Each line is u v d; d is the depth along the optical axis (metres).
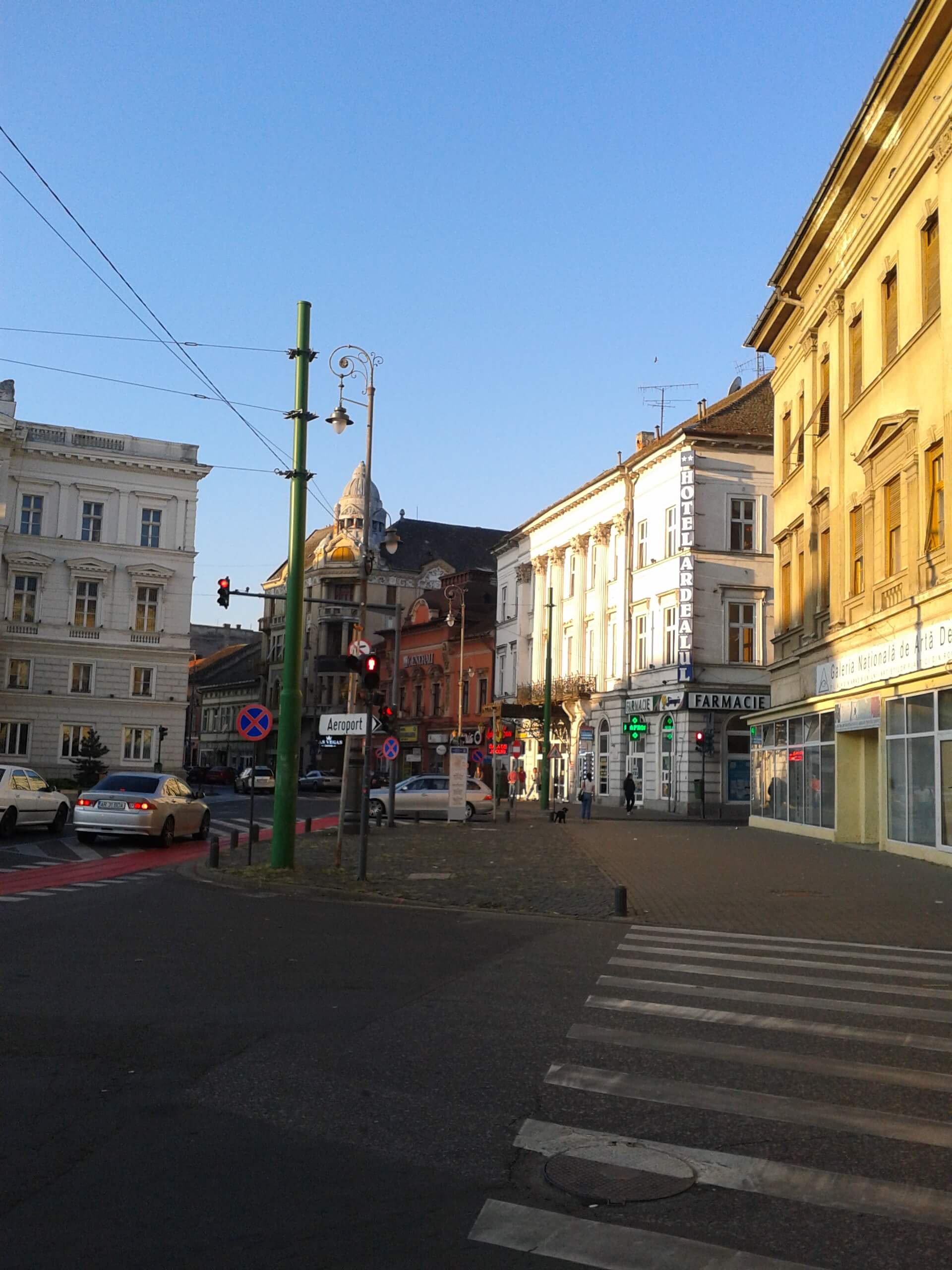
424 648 76.06
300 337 18.83
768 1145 5.36
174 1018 7.82
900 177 21.91
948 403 19.45
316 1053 6.95
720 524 44.75
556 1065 6.75
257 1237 4.23
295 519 18.77
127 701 61.00
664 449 46.66
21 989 8.76
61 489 60.66
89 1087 6.14
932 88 20.27
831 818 26.86
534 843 26.06
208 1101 5.91
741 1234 4.35
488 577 73.88
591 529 54.22
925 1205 4.66
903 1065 6.89
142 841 25.47
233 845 22.48
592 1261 4.10
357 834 27.89
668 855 22.70
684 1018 8.13
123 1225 4.32
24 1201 4.53
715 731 44.09
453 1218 4.46
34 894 15.34
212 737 111.56
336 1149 5.22
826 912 14.53
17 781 25.92
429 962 10.42
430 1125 5.59
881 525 23.30
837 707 26.00
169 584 62.47
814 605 28.56
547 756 45.84
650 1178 4.91
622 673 50.09
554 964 10.45
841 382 26.30
